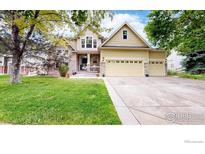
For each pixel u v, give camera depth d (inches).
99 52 799.7
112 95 307.3
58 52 611.2
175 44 727.1
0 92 320.2
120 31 740.0
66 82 446.0
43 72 622.5
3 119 199.5
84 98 275.0
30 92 317.4
